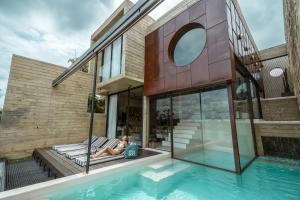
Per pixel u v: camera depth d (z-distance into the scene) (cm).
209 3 526
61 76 640
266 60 991
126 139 607
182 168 484
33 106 675
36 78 694
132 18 325
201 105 539
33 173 439
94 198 322
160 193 344
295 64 498
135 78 709
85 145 700
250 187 362
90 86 892
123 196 332
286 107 657
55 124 732
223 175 431
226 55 459
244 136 513
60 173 381
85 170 395
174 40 644
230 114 454
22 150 628
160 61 679
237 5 633
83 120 838
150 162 523
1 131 589
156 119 707
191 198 323
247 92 613
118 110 888
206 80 500
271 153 585
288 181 389
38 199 302
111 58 788
